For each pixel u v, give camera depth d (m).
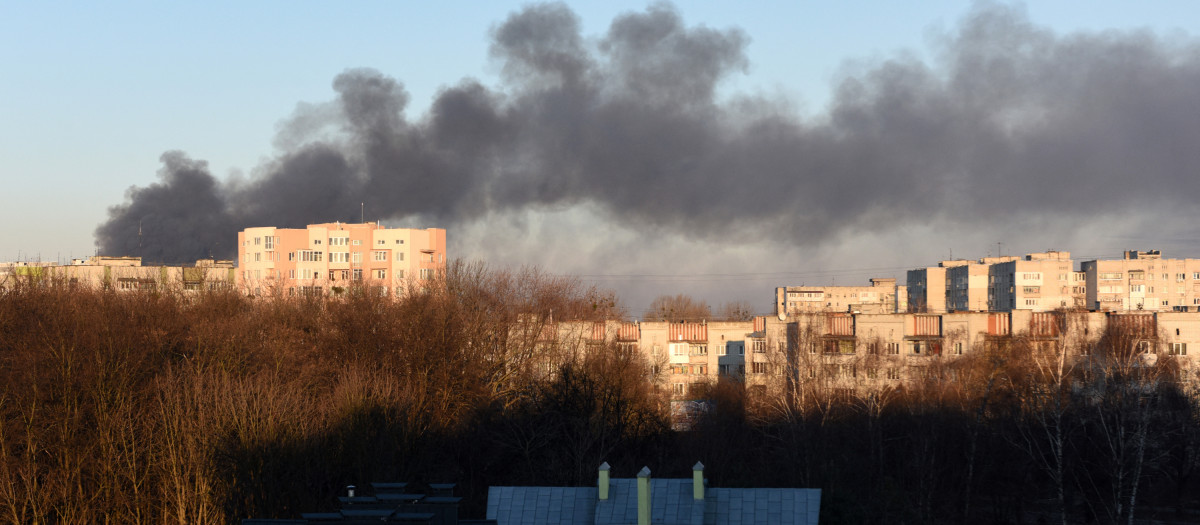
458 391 132.12
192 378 110.62
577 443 123.81
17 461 98.56
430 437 121.38
